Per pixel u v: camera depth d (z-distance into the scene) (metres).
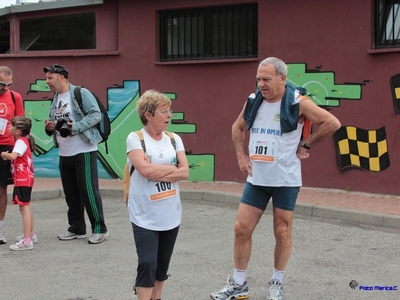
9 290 5.69
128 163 4.66
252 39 10.91
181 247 7.18
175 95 11.48
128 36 11.77
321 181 10.37
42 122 12.42
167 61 11.58
